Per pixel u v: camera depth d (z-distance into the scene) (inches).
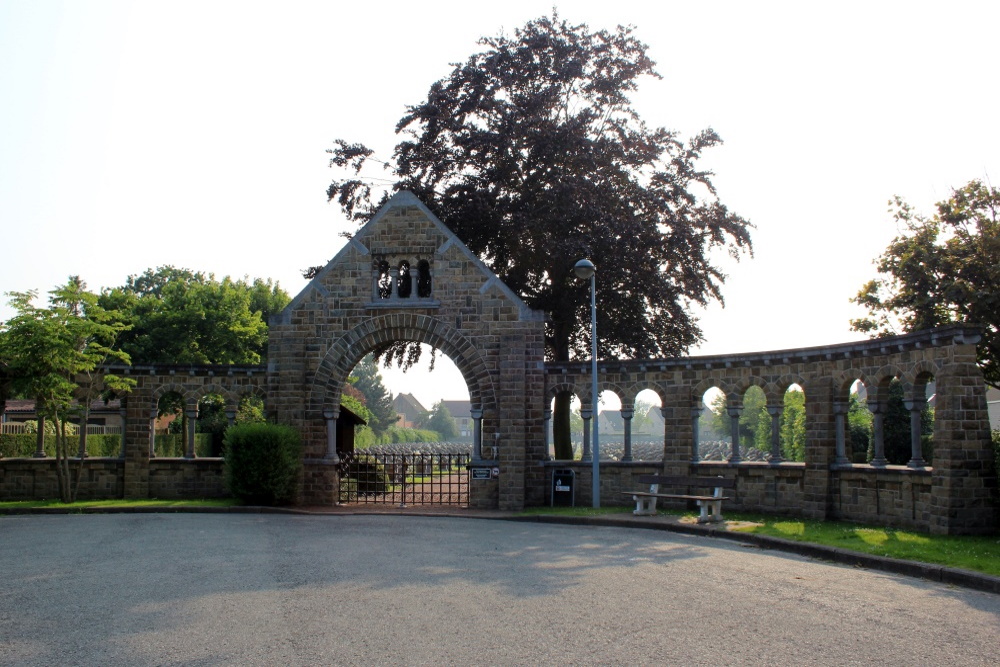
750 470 916.0
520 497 989.8
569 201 1219.2
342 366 1041.5
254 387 1079.0
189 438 1083.9
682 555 615.8
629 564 569.9
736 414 942.4
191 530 756.0
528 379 1026.1
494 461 1011.3
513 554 616.7
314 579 511.5
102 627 398.6
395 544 667.4
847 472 813.2
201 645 366.0
